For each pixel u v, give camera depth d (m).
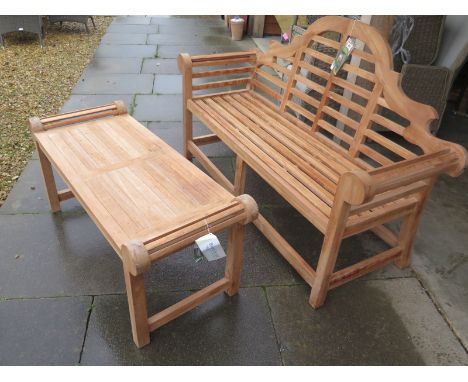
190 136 2.94
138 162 1.91
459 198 2.76
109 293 1.89
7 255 2.06
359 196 1.40
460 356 1.70
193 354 1.64
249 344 1.70
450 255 2.24
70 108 3.72
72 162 1.89
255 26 6.26
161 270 2.04
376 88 1.99
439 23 3.04
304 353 1.68
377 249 2.26
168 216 1.57
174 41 5.99
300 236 2.33
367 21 2.76
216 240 1.45
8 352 1.61
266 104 2.78
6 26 5.11
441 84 3.02
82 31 6.25
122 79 4.46
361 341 1.74
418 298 1.96
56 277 1.96
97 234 2.24
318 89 2.35
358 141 2.10
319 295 1.82
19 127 3.33
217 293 1.84
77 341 1.66
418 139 1.82
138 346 1.64
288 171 2.00
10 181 2.64
